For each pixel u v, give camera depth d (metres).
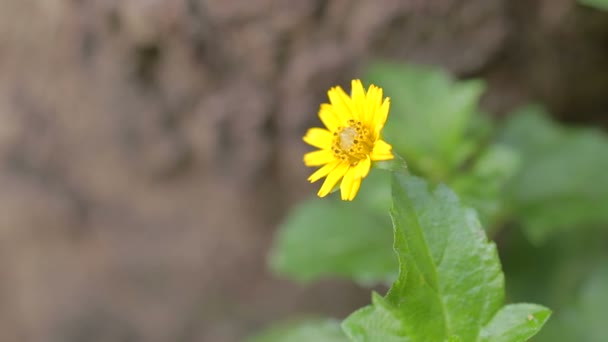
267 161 0.40
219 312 0.44
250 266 0.43
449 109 0.35
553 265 0.38
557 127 0.38
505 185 0.36
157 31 0.37
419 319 0.28
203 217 0.42
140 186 0.42
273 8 0.36
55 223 0.43
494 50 0.38
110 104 0.40
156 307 0.44
